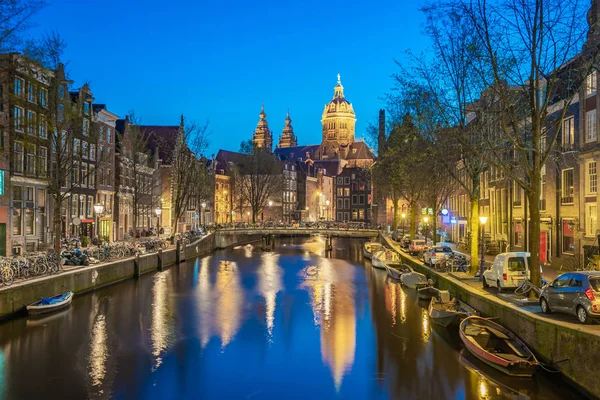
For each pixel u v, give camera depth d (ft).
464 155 95.45
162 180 250.57
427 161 131.64
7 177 117.91
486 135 88.89
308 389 57.11
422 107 103.71
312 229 250.78
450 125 96.68
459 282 91.61
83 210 163.53
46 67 100.01
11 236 119.85
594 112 93.71
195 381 59.16
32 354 67.21
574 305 54.24
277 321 88.22
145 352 69.36
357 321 88.02
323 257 211.20
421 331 80.43
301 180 456.04
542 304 60.54
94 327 81.20
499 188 145.79
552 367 53.67
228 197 369.09
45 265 95.81
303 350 71.00
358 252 239.30
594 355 46.73
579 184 98.58
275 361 66.44
